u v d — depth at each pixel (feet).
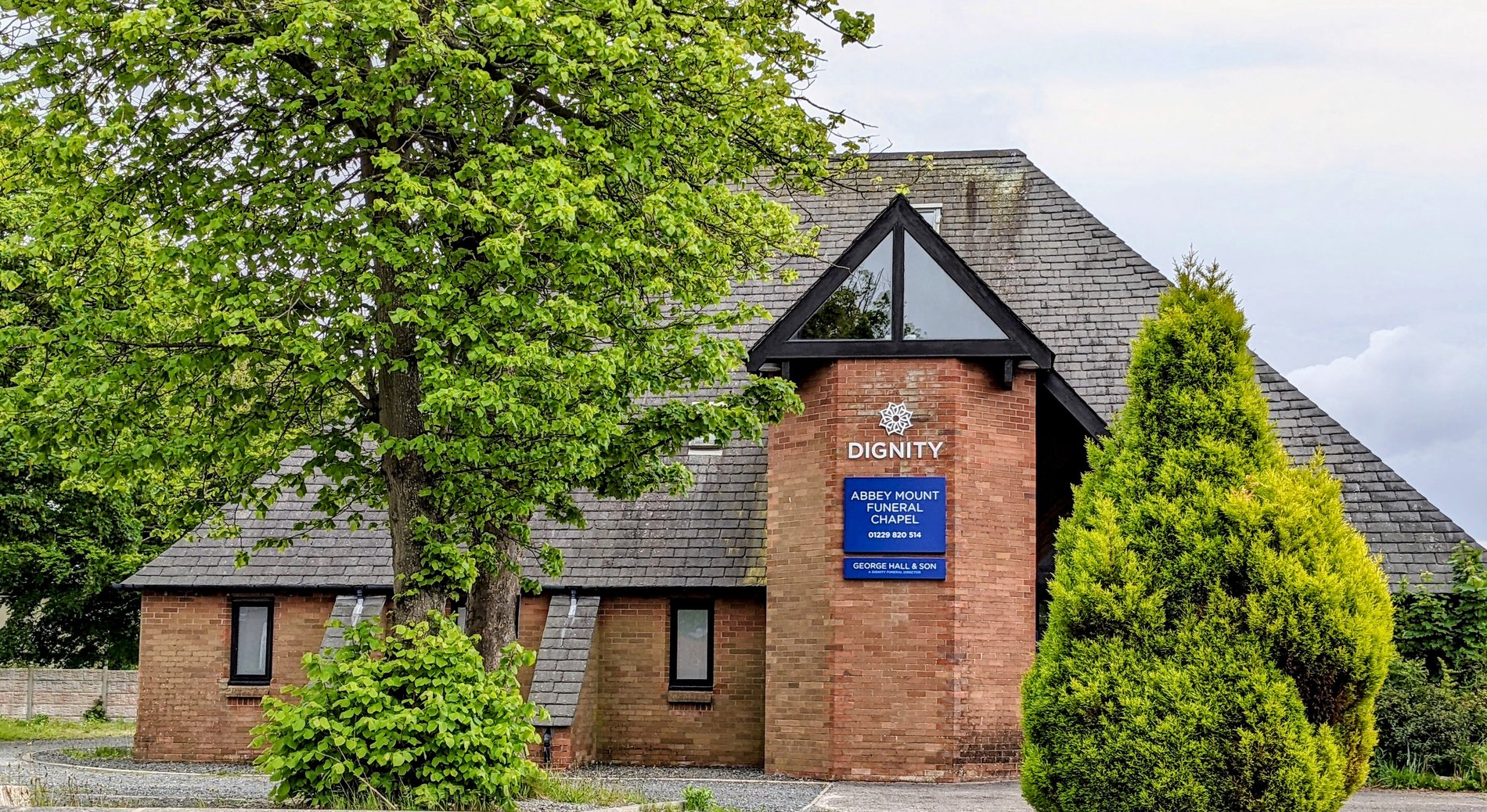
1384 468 77.36
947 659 68.59
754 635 77.87
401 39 49.26
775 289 88.02
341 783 44.98
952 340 70.64
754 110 59.26
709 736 77.36
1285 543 39.73
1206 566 40.24
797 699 70.90
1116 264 85.56
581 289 51.29
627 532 80.64
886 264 71.72
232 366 50.72
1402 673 68.54
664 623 78.84
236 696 80.12
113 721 121.90
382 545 81.71
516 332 48.57
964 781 67.92
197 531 83.05
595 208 47.78
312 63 50.62
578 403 51.13
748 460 82.84
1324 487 40.88
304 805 44.47
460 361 50.11
